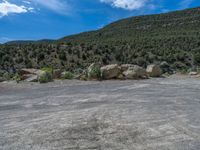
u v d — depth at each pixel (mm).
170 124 4969
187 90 9547
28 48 57594
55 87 11570
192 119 5293
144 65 48375
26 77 15500
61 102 7598
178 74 18734
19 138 4336
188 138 4227
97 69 15156
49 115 5875
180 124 4961
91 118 5453
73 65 50250
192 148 3814
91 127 4832
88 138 4262
